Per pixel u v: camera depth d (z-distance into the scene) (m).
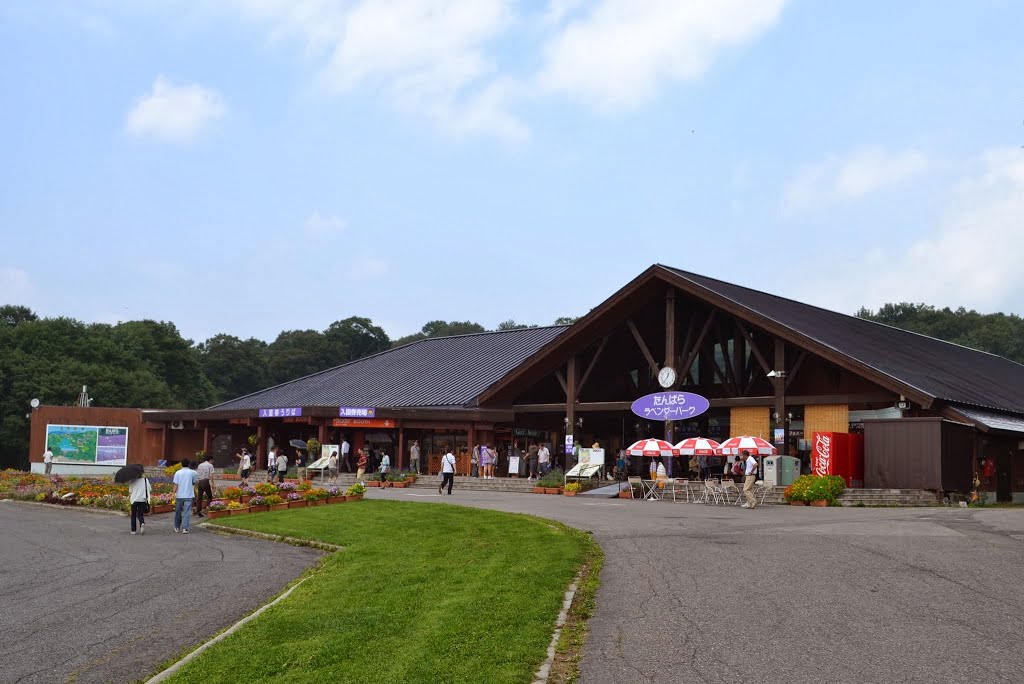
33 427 54.44
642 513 22.17
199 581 14.40
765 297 41.47
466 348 56.09
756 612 9.64
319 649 8.96
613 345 45.16
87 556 17.42
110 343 83.88
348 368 59.44
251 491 27.28
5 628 11.01
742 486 29.05
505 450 43.94
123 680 8.80
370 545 17.08
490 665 7.91
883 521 19.00
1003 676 7.27
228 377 107.75
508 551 14.59
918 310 114.44
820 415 33.00
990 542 14.68
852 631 8.73
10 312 99.31
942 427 27.08
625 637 8.79
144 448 55.38
